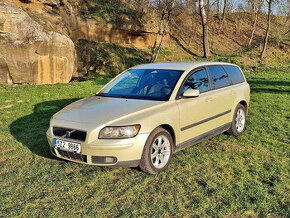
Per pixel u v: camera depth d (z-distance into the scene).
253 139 6.00
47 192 3.82
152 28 30.55
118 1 32.03
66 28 21.92
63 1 22.42
